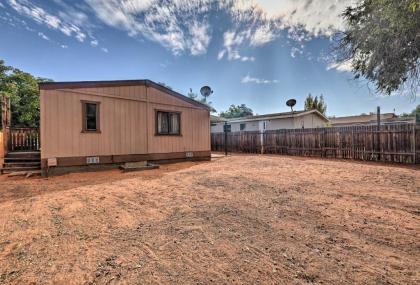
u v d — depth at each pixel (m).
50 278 1.91
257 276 1.91
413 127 8.28
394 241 2.49
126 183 5.73
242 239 2.60
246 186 5.14
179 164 9.59
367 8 6.10
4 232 2.85
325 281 1.82
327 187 4.92
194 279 1.88
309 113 19.78
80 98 7.58
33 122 13.89
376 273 1.92
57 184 5.75
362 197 4.13
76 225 3.07
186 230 2.86
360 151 9.98
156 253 2.31
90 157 7.77
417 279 1.84
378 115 9.60
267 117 19.88
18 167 7.44
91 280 1.88
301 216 3.28
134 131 8.84
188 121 10.65
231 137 17.20
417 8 4.48
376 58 6.16
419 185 4.94
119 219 3.28
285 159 10.51
